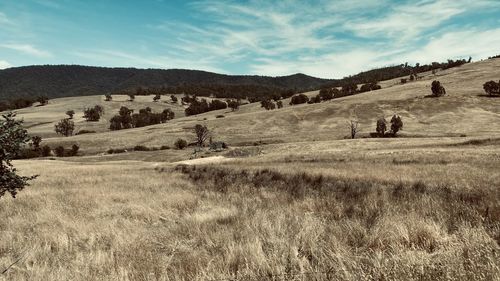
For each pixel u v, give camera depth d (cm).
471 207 771
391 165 2902
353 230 674
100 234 864
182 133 14338
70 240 815
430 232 591
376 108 14850
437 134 10512
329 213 912
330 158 4462
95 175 3122
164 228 902
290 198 1278
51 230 927
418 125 12356
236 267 528
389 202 979
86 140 14050
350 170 2398
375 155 4325
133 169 4000
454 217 702
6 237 880
